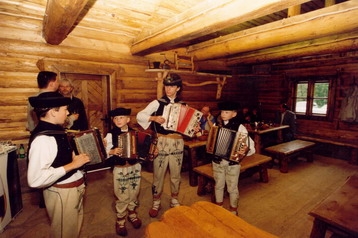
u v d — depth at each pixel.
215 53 5.34
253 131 5.72
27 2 3.56
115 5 3.87
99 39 4.75
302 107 7.66
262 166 4.45
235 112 2.87
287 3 2.08
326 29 3.25
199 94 6.73
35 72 4.16
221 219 1.56
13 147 3.04
